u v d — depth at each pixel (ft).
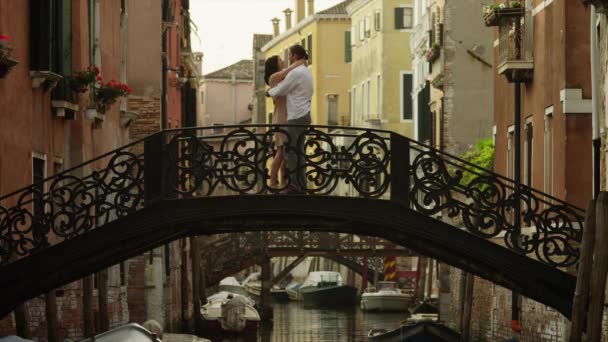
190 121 153.99
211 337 135.95
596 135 67.46
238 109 323.57
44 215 55.52
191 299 145.28
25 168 65.16
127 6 112.57
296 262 175.42
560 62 74.69
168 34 127.03
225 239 170.71
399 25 214.07
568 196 73.51
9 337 54.54
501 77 94.32
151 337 71.00
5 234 55.47
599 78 67.46
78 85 73.05
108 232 55.77
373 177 55.98
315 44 248.93
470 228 56.03
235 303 134.10
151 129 113.50
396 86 214.07
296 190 55.83
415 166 55.93
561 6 74.23
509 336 89.15
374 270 202.49
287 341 137.90
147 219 55.83
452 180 56.03
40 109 68.69
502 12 84.02
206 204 55.83
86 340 68.28
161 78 113.91
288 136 55.67
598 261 50.08
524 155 86.38
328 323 164.96
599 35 67.82
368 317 173.27
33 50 66.13
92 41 81.56
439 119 143.43
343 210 55.83
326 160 55.83
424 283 168.25
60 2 70.28
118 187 55.88
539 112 81.56
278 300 221.05
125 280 97.14
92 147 81.51
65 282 57.41
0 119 60.39
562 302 56.13
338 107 248.32
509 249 56.03
